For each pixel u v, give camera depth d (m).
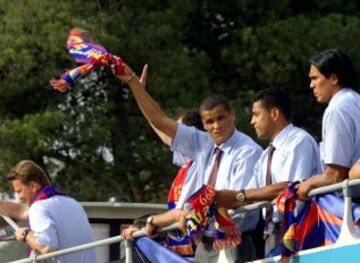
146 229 18.17
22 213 22.28
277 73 45.62
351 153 16.19
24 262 20.55
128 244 18.62
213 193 16.97
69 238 20.48
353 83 16.69
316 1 48.91
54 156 43.22
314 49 45.88
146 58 44.28
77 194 43.22
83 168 43.78
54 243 20.25
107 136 43.31
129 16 44.41
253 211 17.28
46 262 20.31
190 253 18.36
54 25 42.34
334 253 15.82
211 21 48.62
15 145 41.94
